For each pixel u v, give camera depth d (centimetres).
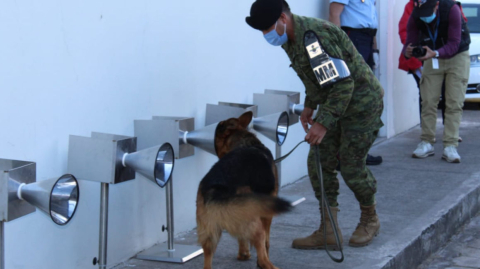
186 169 443
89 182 347
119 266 370
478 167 639
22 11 292
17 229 298
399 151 734
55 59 314
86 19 335
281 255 382
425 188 557
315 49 334
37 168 306
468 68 650
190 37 432
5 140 287
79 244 342
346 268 355
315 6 627
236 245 407
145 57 387
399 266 382
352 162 378
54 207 267
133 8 372
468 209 535
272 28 336
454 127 664
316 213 486
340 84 337
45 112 310
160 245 408
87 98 339
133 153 321
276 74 569
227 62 482
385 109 802
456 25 615
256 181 330
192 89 439
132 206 385
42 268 316
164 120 372
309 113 396
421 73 704
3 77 284
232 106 452
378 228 407
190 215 453
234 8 489
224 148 380
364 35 620
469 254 449
